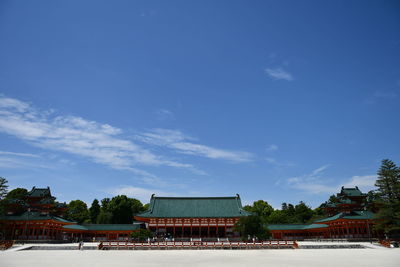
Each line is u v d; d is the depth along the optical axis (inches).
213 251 1959.9
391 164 2605.8
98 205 4330.7
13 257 1544.0
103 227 3095.5
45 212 2819.9
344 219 2812.5
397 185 2416.3
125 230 3056.1
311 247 2170.3
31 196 2883.9
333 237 2960.1
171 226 3024.1
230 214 3102.9
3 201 2608.3
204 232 3021.7
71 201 4862.2
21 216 2650.1
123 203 4126.5
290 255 1647.4
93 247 2142.0
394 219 2394.2
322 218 3624.5
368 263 1267.2
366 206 3068.4
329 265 1210.6
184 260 1407.5
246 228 2524.6
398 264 1232.2
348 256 1567.4
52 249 2128.4
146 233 2549.2
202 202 3356.3
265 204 5251.0
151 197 3378.4
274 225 3444.9
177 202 3353.8
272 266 1186.6
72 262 1328.7
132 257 1558.8
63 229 2837.1
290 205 5167.3
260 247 2180.1
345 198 3075.8
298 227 3427.7
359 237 2689.5
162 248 2139.5
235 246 2170.3
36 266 1195.3
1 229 2517.2
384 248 2081.7
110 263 1300.4
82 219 4104.3
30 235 2586.1
